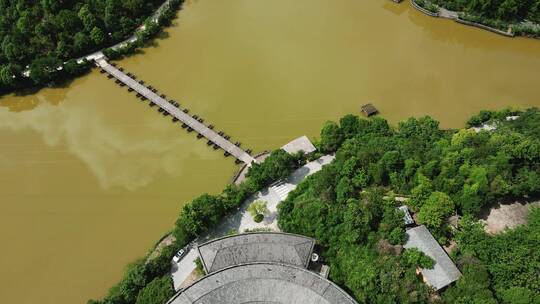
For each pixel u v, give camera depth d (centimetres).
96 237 15850
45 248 15712
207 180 17100
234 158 17712
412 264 13600
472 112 18675
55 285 14825
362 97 19400
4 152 18488
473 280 12825
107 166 17738
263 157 17475
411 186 15412
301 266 13562
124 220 16212
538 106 18800
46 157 18200
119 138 18688
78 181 17350
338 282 13712
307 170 16862
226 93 19938
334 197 15288
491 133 16688
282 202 15238
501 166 15200
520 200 15362
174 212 16300
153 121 19212
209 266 13675
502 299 12738
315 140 17412
